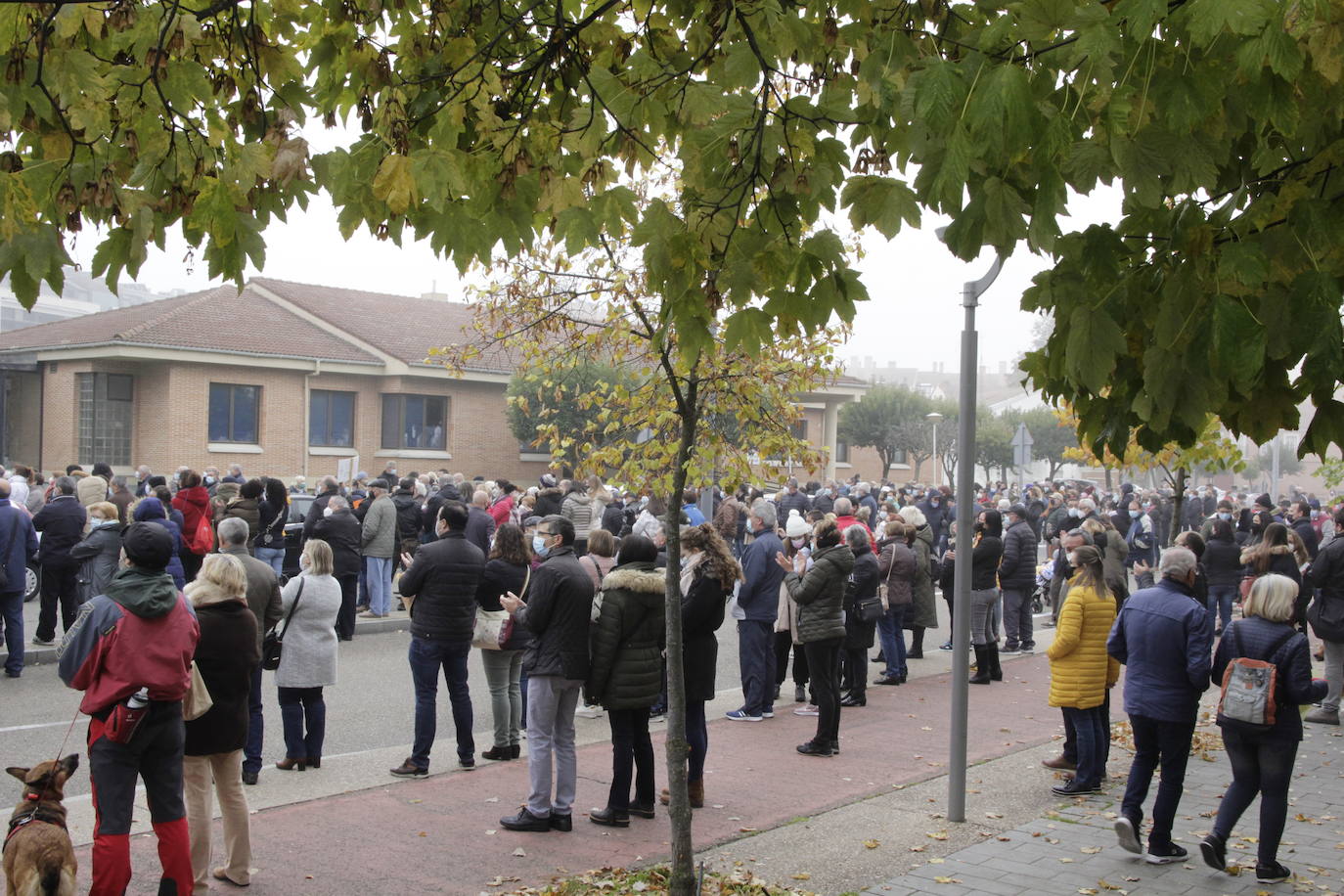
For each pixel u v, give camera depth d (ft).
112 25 13.32
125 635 15.97
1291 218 12.28
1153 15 10.27
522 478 119.34
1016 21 11.27
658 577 23.34
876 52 14.65
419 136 16.20
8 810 22.77
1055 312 13.42
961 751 23.86
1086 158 11.60
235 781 18.93
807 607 29.78
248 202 13.65
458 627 26.55
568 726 22.98
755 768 28.45
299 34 16.33
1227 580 51.78
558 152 15.20
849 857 21.34
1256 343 10.78
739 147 15.07
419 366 108.47
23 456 107.55
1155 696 21.17
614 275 24.68
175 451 98.48
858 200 13.80
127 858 16.12
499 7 16.79
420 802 24.40
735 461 26.50
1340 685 35.53
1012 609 48.08
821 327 15.33
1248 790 20.45
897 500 90.68
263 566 25.46
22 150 14.44
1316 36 11.41
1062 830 23.20
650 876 19.72
